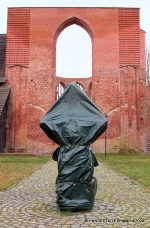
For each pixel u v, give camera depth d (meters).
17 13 27.67
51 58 27.28
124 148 26.31
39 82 27.05
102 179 9.91
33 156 23.20
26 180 9.62
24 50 27.33
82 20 27.53
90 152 5.99
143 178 9.77
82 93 6.41
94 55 27.31
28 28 27.55
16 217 5.14
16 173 11.34
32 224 4.71
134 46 27.31
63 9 27.72
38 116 26.69
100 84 27.05
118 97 26.92
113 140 26.42
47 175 10.95
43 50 27.34
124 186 8.43
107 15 27.62
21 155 24.16
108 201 6.43
